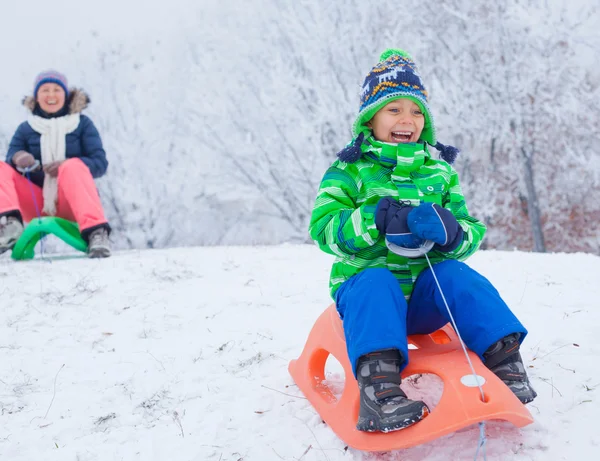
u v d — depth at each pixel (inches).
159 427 86.4
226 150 546.9
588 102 503.5
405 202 82.9
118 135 573.6
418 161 84.4
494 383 65.6
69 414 92.8
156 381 103.6
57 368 112.9
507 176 559.2
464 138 519.2
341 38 527.8
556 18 498.3
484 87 516.7
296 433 79.5
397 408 66.0
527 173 534.6
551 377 90.4
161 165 568.7
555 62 503.5
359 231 77.3
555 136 527.2
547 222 575.8
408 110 88.0
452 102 498.9
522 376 71.2
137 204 555.5
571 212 575.8
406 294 80.4
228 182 552.7
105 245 209.8
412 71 88.7
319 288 159.5
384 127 88.2
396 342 68.9
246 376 102.4
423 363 71.5
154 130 574.6
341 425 75.8
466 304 73.6
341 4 533.0
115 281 173.6
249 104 546.9
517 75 512.1
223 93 547.5
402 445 65.8
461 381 66.1
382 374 69.0
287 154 529.7
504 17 513.7
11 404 96.9
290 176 535.5
